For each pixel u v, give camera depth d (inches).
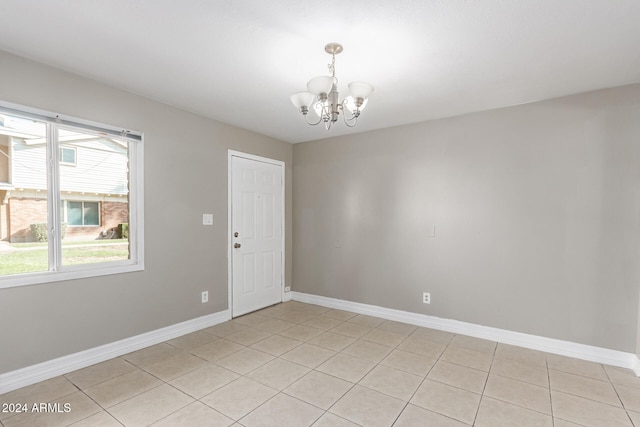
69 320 95.3
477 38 75.1
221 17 68.2
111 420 73.7
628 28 70.4
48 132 92.4
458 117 130.2
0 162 85.3
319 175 170.7
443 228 133.5
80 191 99.9
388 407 79.7
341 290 162.9
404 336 126.8
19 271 87.9
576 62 86.4
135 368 98.5
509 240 119.7
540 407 79.9
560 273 110.8
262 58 86.2
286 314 154.6
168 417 75.1
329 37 75.6
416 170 140.0
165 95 112.0
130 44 79.5
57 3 63.5
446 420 74.8
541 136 113.9
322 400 82.5
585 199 106.7
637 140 99.3
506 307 120.3
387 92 107.3
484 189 124.7
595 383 91.2
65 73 94.0
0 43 79.2
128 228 111.7
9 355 84.2
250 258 156.8
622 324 101.4
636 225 99.5
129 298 109.5
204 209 134.3
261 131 156.6
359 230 156.6
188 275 128.4
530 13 65.4
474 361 105.0
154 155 116.3
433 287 136.0
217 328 134.8
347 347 116.0
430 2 62.2
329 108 82.8
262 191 163.5
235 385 89.4
